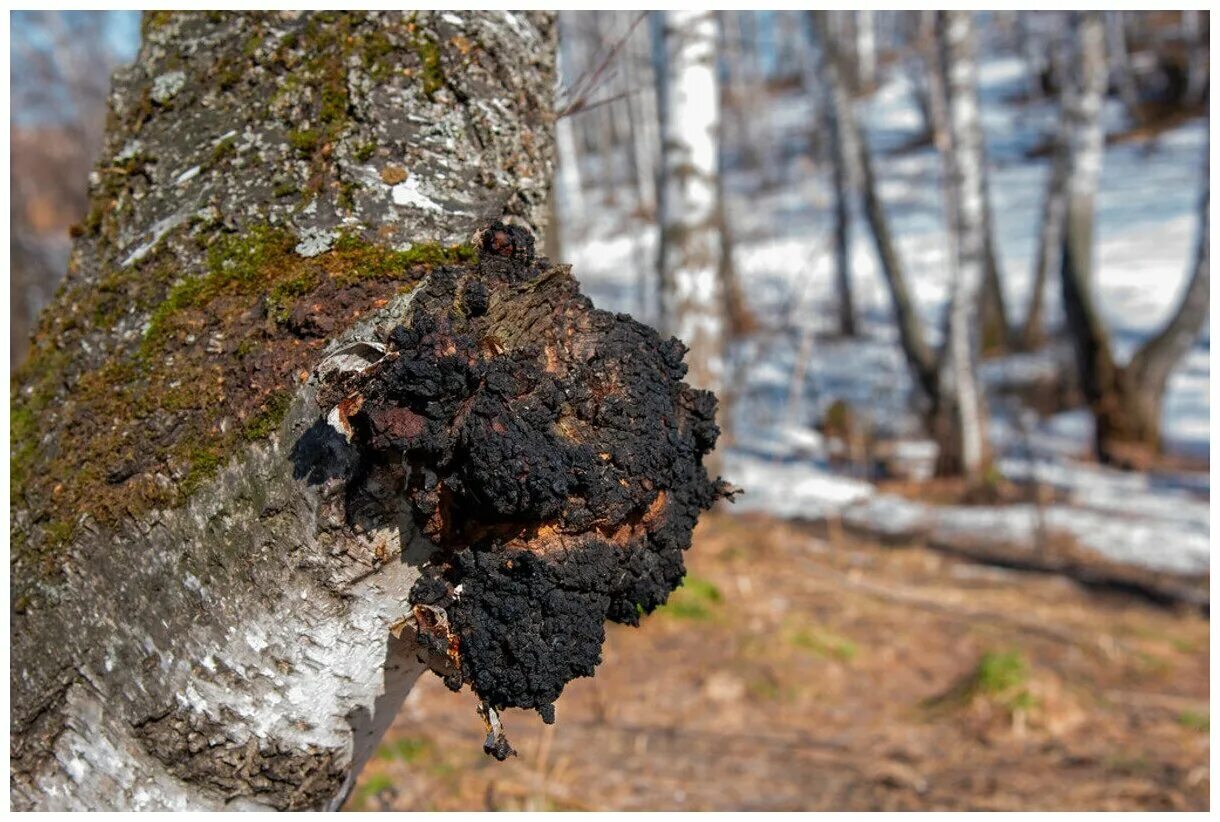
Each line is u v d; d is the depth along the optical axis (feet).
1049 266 47.73
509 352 3.67
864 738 12.82
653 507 3.97
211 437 3.84
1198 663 16.22
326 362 3.58
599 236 57.98
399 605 3.93
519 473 3.50
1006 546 24.04
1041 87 80.89
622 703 13.39
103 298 4.33
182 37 4.64
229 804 4.10
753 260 53.52
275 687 3.95
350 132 4.15
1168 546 23.71
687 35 21.09
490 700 3.82
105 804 4.06
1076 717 13.48
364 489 3.64
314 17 4.40
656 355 4.01
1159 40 76.18
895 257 35.78
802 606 17.22
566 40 29.43
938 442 31.76
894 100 85.61
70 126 45.09
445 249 4.00
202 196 4.25
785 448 33.04
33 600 4.11
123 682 4.00
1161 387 32.73
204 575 3.86
